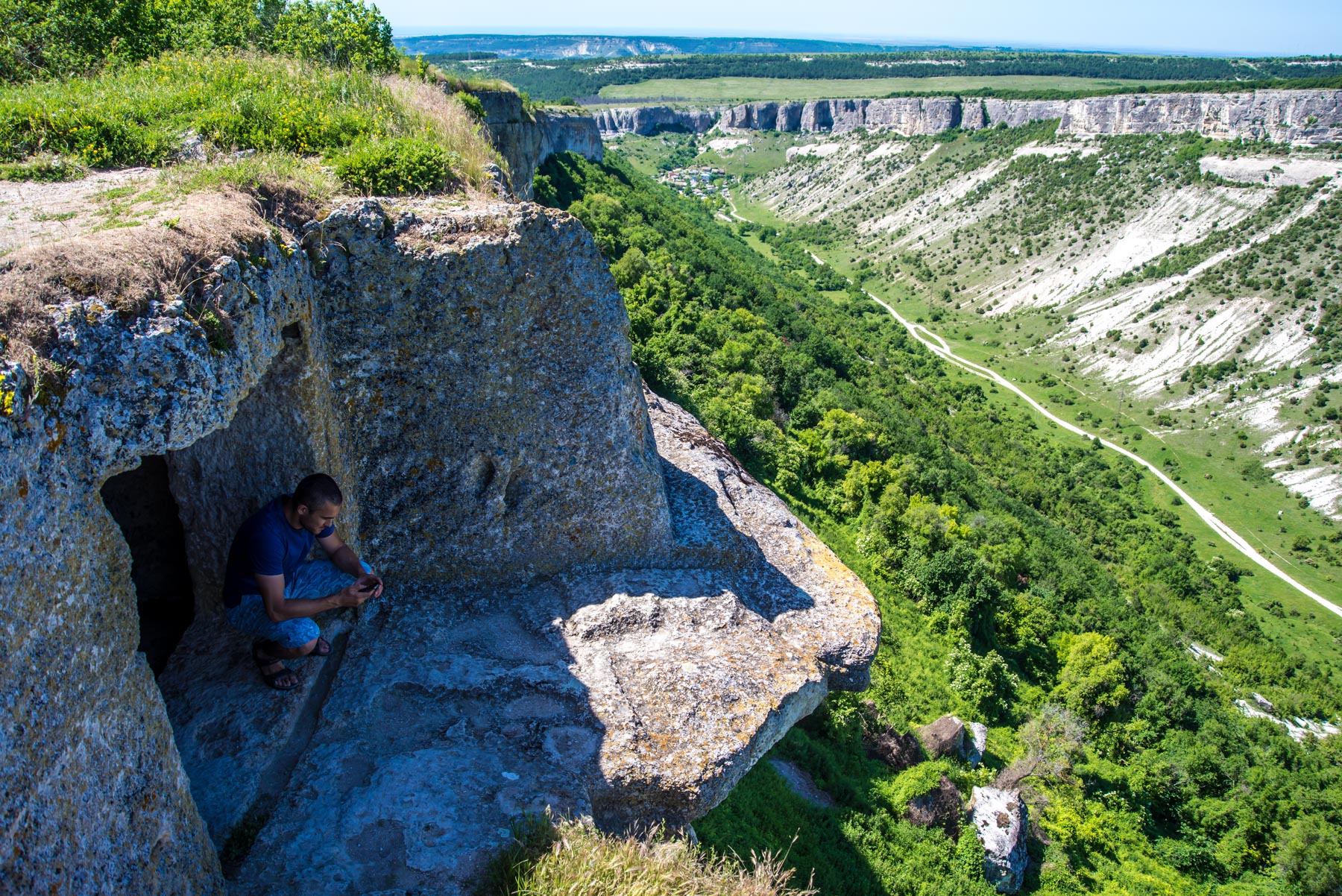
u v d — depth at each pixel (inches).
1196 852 983.6
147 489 261.1
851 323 4175.7
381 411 287.9
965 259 5954.7
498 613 299.7
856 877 528.7
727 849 421.4
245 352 202.2
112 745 152.5
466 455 300.2
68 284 164.7
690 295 2007.9
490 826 210.8
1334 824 1053.8
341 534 276.5
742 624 326.0
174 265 187.8
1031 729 1029.8
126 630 162.7
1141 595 2197.3
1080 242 5580.7
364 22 625.9
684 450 441.4
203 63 462.0
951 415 3127.5
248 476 247.3
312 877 188.5
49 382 147.5
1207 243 5024.6
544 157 2420.0
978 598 1157.7
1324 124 5246.1
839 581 384.8
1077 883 790.5
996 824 701.9
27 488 135.0
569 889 189.2
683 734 265.4
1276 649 2043.6
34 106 333.1
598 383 315.9
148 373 168.6
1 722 122.8
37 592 134.6
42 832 129.5
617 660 288.0
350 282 273.4
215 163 307.9
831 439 1556.3
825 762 637.3
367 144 331.0
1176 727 1198.3
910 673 992.2
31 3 501.4
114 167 316.2
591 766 243.9
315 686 246.4
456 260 281.3
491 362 296.2
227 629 253.6
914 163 7736.2
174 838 167.9
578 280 303.7
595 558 330.0
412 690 252.8
